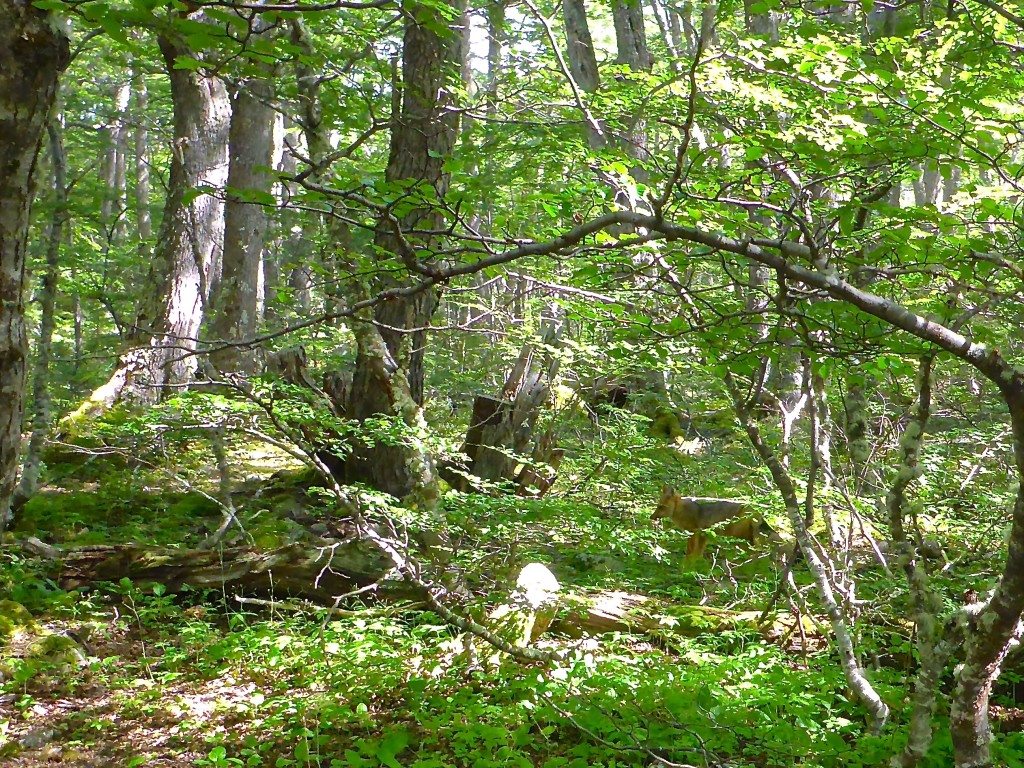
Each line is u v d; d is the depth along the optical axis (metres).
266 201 2.93
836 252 3.45
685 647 5.54
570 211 3.85
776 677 4.87
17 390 3.77
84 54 13.46
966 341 2.85
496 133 6.65
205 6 2.48
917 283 3.97
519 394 8.52
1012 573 2.93
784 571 5.50
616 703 4.40
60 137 7.30
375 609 5.77
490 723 4.35
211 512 8.47
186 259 11.13
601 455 8.71
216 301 10.41
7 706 4.93
